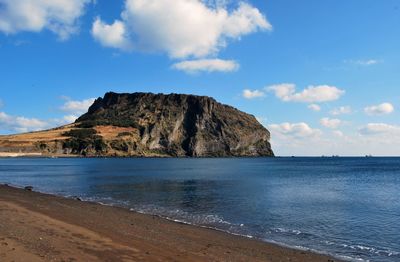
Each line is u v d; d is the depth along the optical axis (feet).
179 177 279.69
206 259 58.39
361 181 248.73
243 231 86.22
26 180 244.42
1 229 68.64
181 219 101.09
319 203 134.82
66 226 77.00
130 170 384.47
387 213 113.70
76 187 194.18
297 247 71.92
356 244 75.61
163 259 56.29
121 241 65.92
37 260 50.34
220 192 171.01
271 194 163.73
